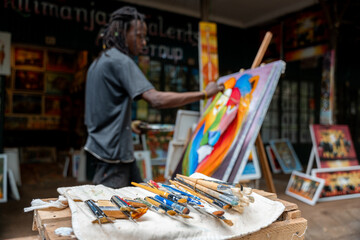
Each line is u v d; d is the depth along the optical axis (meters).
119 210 0.87
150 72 5.28
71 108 7.40
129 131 1.86
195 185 1.13
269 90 1.90
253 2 5.41
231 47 6.16
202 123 2.42
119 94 1.81
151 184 1.24
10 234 2.65
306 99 7.12
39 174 5.62
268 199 1.10
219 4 5.48
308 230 2.85
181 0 5.27
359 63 7.17
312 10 5.29
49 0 4.47
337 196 3.96
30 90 7.50
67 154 6.11
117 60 1.78
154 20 5.28
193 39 5.64
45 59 7.59
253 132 1.80
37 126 7.59
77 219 0.83
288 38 5.68
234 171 1.73
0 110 4.36
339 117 7.02
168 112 5.52
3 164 3.79
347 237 2.73
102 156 1.79
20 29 4.33
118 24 1.88
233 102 2.15
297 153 6.96
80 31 4.69
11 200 3.77
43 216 0.93
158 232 0.82
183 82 5.60
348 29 6.36
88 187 1.19
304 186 3.94
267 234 0.98
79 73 6.66
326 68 4.76
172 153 3.33
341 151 4.25
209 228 0.89
